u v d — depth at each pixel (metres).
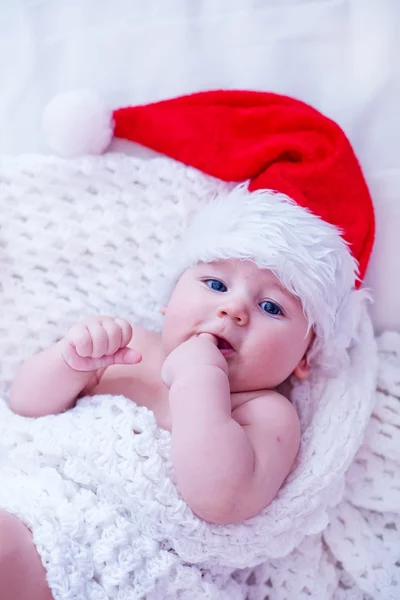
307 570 1.12
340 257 1.14
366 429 1.17
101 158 1.25
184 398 0.97
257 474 0.98
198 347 1.01
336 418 1.13
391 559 1.13
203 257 1.11
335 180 1.19
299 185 1.18
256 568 1.14
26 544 0.91
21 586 0.89
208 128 1.25
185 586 0.99
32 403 1.10
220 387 0.98
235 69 1.31
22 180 1.24
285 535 1.06
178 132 1.25
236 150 1.24
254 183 1.21
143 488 0.98
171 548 0.99
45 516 0.94
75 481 1.00
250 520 1.02
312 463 1.09
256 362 1.06
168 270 1.18
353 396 1.15
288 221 1.11
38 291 1.24
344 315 1.16
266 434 1.03
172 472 1.00
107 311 1.26
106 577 0.94
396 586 1.11
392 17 1.27
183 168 1.26
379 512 1.17
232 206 1.14
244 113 1.24
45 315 1.24
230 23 1.31
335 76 1.30
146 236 1.26
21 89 1.34
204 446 0.94
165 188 1.26
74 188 1.25
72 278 1.26
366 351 1.20
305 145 1.20
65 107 1.22
